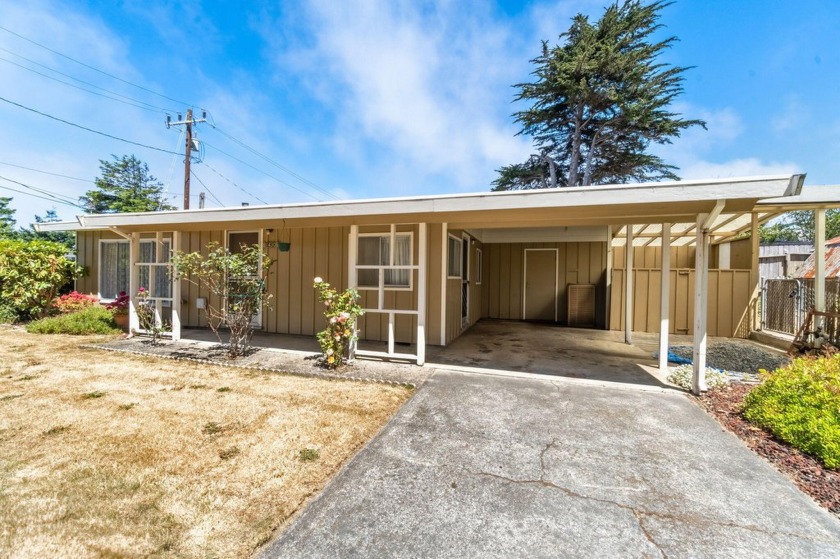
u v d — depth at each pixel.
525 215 4.20
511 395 3.57
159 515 1.78
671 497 1.99
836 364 3.06
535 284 9.38
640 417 3.06
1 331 6.66
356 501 1.93
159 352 5.11
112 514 1.78
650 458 2.40
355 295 4.60
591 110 14.12
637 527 1.75
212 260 4.94
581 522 1.78
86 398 3.31
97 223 5.61
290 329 6.61
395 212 4.08
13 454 2.32
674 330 7.53
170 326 6.86
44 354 4.96
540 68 14.69
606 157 14.81
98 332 6.52
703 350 3.63
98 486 2.00
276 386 3.77
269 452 2.41
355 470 2.23
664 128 13.26
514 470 2.25
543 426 2.88
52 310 7.85
